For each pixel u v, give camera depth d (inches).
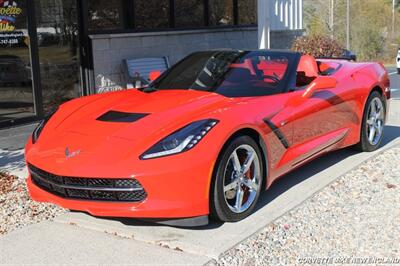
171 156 138.9
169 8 406.6
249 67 189.9
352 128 217.6
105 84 362.3
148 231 151.4
